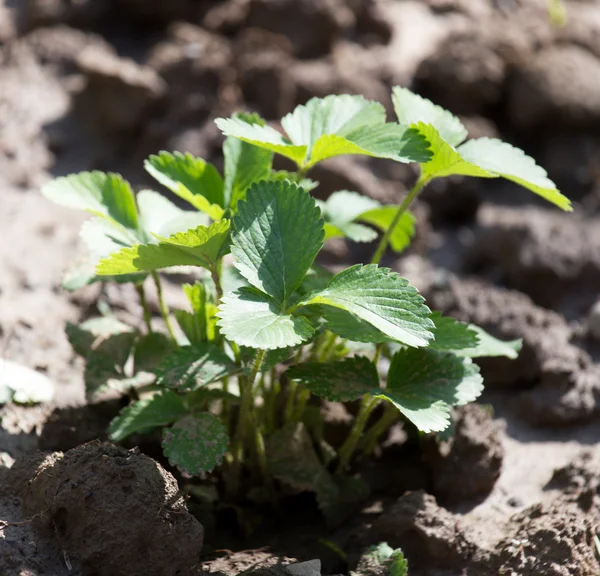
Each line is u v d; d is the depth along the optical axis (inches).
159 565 43.1
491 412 50.3
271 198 43.8
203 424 44.6
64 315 52.1
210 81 63.8
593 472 47.2
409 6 80.7
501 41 69.6
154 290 53.6
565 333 52.1
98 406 47.6
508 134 69.9
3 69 67.3
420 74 68.8
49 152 61.7
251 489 46.9
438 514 45.7
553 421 50.1
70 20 71.5
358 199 48.9
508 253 57.0
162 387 46.4
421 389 44.8
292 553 46.0
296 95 65.2
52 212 56.4
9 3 74.5
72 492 43.3
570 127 68.7
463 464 47.4
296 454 46.7
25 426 47.5
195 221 46.8
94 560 43.0
